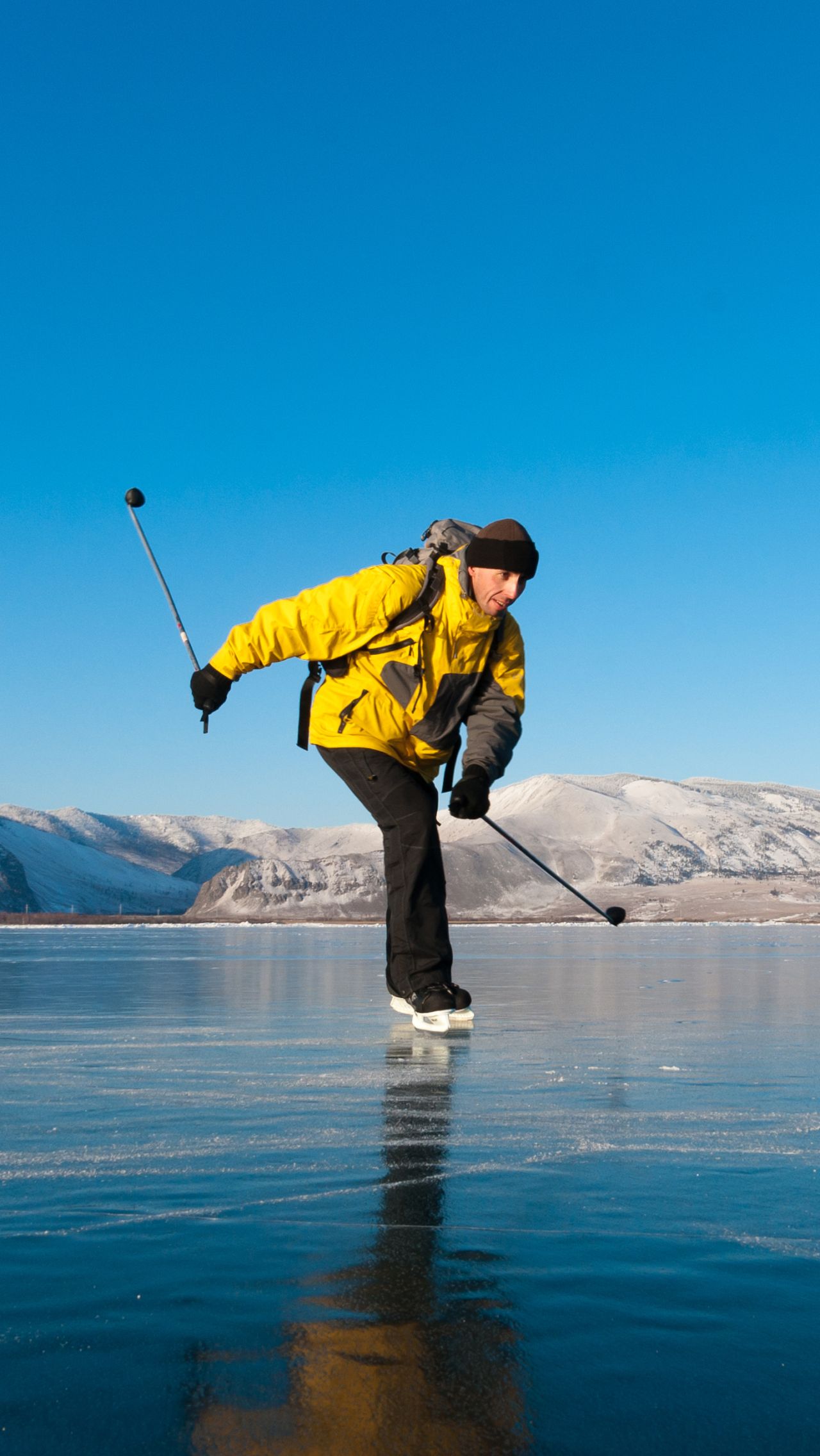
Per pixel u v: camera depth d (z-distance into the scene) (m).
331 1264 1.18
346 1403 0.86
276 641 3.54
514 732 3.73
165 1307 1.06
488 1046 3.13
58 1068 2.66
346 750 3.71
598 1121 1.98
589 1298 1.09
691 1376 0.91
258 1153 1.71
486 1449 0.78
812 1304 1.08
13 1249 1.23
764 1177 1.57
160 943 19.88
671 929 35.00
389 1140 1.81
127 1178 1.55
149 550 4.34
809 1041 3.29
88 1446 0.79
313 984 6.56
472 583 3.51
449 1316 1.03
